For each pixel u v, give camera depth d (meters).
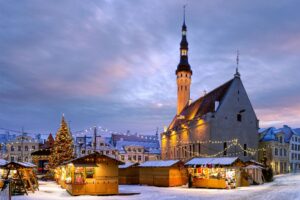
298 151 102.44
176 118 100.50
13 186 37.62
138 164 59.69
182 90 104.69
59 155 72.50
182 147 80.56
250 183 52.84
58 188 48.03
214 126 65.88
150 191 42.34
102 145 111.94
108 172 37.91
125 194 37.81
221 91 72.12
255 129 69.88
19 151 114.00
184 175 52.88
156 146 125.31
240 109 69.00
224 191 41.22
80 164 36.62
